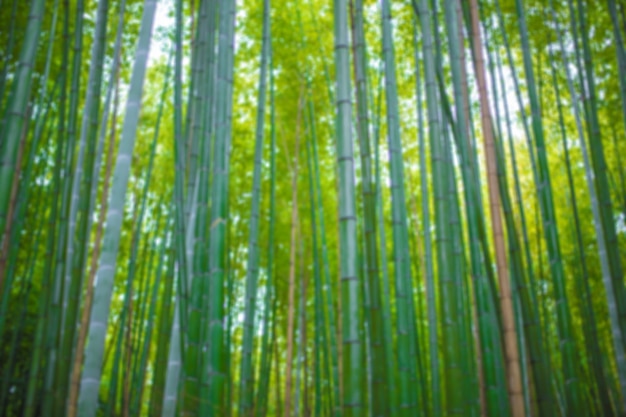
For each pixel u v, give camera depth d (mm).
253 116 7035
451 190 2752
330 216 7305
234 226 6820
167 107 6637
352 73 5984
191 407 2184
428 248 4066
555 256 2744
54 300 2738
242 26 6727
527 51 2980
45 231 5418
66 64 3061
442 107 2746
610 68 5719
